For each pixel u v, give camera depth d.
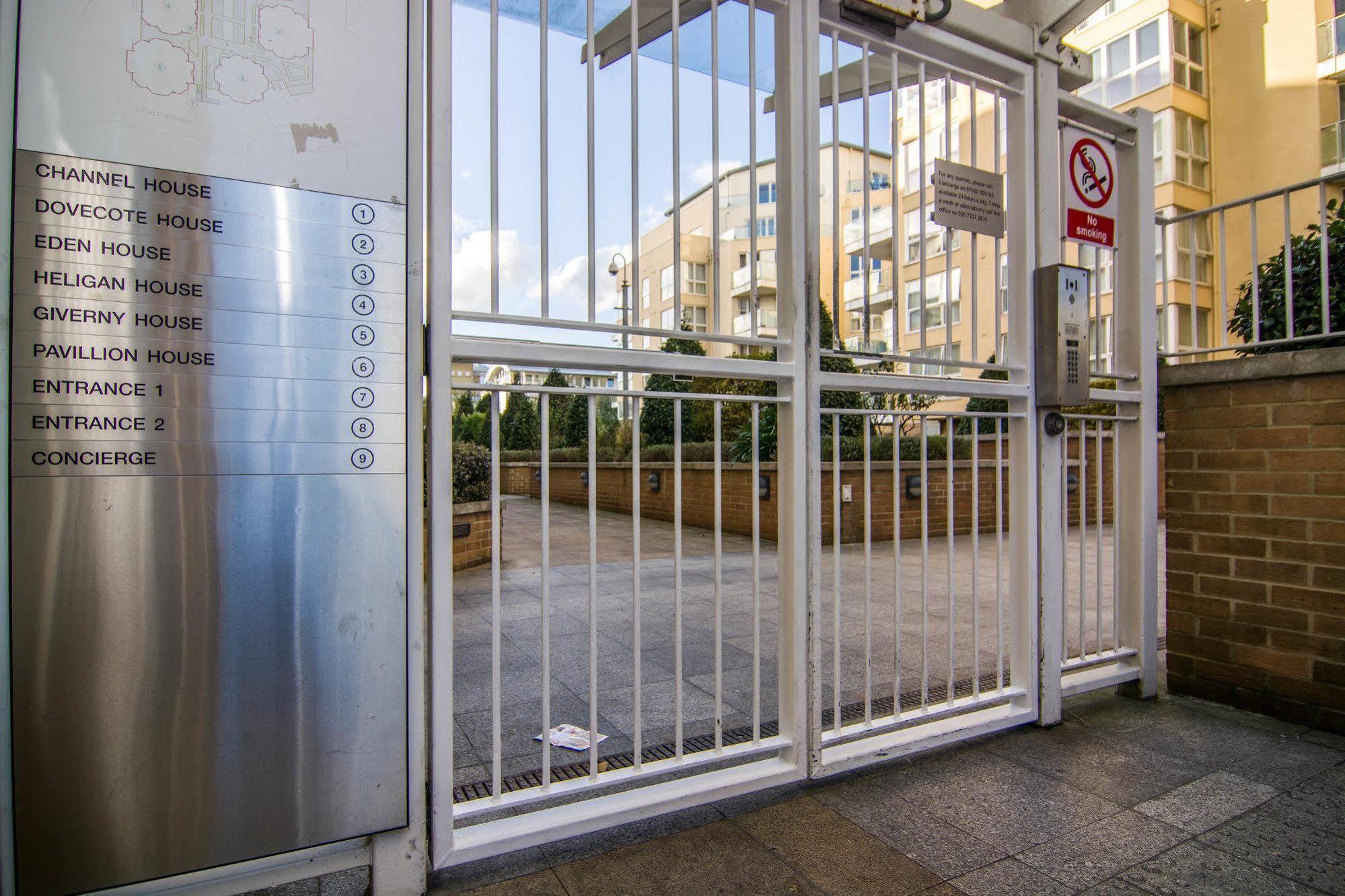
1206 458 3.33
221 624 1.62
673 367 2.23
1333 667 2.91
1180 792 2.41
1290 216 3.22
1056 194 3.12
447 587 1.90
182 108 1.58
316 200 1.72
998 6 3.23
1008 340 3.08
